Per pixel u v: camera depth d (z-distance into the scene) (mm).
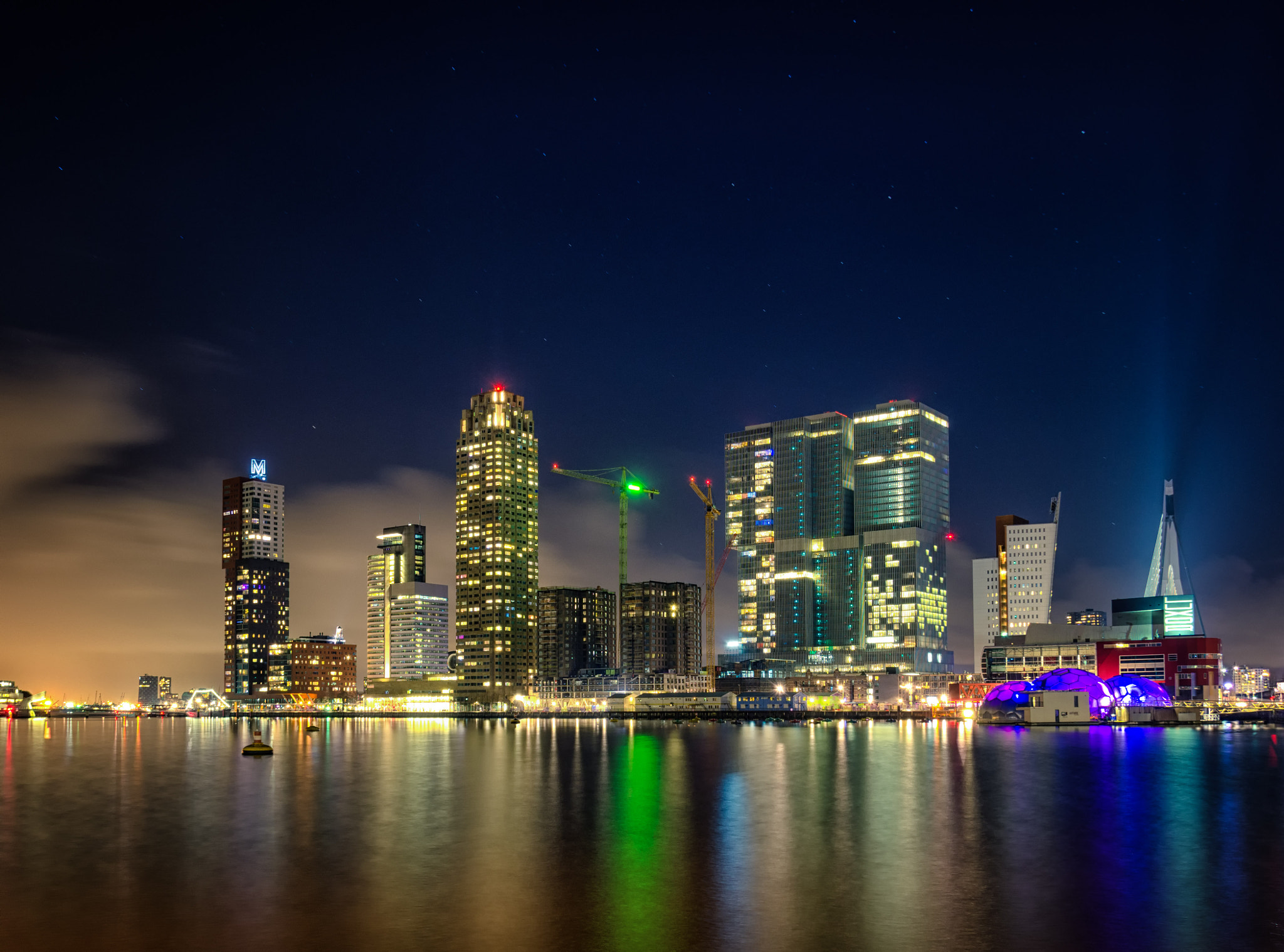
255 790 144125
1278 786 138750
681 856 85500
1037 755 199875
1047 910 66375
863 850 88438
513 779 155750
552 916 65312
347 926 63781
